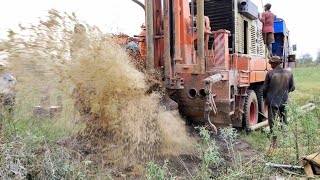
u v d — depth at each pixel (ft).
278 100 20.71
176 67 19.11
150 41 18.56
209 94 17.26
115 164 14.83
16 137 11.94
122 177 13.69
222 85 18.83
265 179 13.67
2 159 10.74
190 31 19.84
